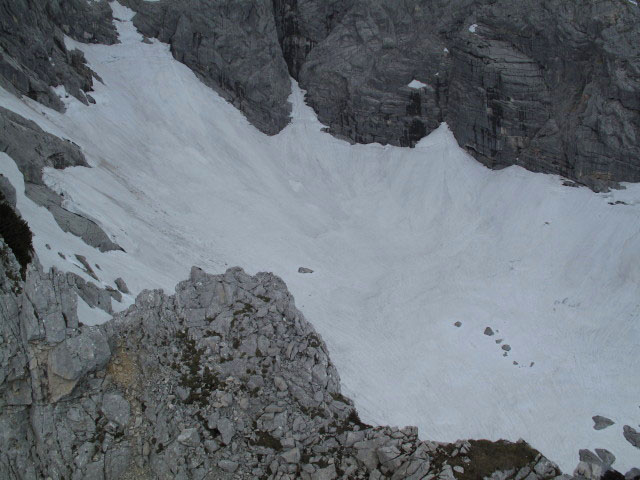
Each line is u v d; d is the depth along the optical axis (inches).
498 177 3073.3
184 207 2532.0
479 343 2182.6
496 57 3211.1
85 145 2445.9
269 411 1295.5
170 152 2822.3
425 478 1238.3
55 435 1079.0
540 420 1860.2
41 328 1101.7
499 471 1325.0
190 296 1435.8
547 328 2310.5
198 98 3176.7
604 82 3004.4
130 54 3218.5
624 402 1964.8
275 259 2447.1
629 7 3046.3
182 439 1167.6
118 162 2549.2
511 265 2625.5
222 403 1253.7
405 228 2913.4
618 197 2819.9
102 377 1168.8
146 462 1131.9
